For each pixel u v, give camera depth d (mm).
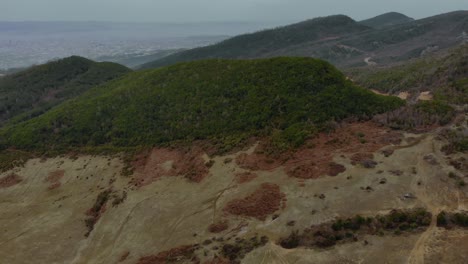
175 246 31906
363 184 33125
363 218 28469
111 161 53438
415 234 26438
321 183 34562
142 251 32906
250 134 48375
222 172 41906
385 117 44469
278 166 39750
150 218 37469
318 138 42875
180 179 43938
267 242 28703
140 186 44719
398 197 30703
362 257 25203
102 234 37719
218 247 29766
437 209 28766
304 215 30781
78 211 44062
